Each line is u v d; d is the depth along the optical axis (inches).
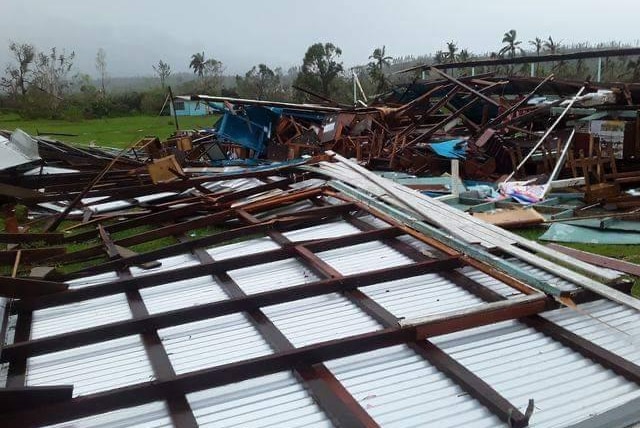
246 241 249.1
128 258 223.8
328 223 270.1
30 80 1770.4
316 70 1419.8
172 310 176.9
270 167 397.7
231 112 573.9
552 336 153.3
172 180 362.3
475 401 128.1
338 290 182.5
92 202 350.9
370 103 687.1
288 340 155.0
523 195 355.6
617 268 220.5
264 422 123.7
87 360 154.0
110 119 1547.7
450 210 249.4
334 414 121.4
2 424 119.3
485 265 193.5
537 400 127.6
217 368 133.0
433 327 149.3
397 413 124.7
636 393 128.8
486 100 524.4
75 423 124.0
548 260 199.9
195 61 1993.1
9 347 152.4
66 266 244.2
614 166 359.9
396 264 212.5
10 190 355.3
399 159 475.8
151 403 129.3
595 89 481.1
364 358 145.3
